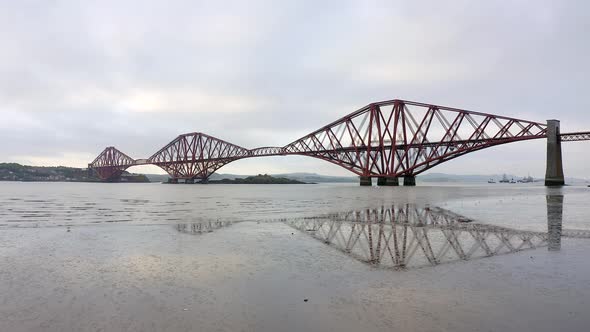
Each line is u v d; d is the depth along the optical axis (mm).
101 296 7402
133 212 27234
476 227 16844
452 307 6691
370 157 126000
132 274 9023
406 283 8133
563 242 12867
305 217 22266
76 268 9609
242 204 37125
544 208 27891
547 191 69750
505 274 8742
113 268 9609
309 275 8828
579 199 40625
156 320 6203
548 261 10016
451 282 8156
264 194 68500
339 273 8984
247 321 6145
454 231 15617
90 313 6520
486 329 5770
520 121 103438
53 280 8500
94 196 59156
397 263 9961
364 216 22469
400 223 18672
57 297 7336
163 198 52594
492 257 10562
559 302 6871
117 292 7645
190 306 6836
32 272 9203
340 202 38844
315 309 6664
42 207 33156
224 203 39406
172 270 9383
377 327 5879
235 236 14867
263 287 7930
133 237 14703
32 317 6328
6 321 6141
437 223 18531
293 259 10523
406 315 6348
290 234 15289
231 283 8227
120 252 11648
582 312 6391
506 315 6297
